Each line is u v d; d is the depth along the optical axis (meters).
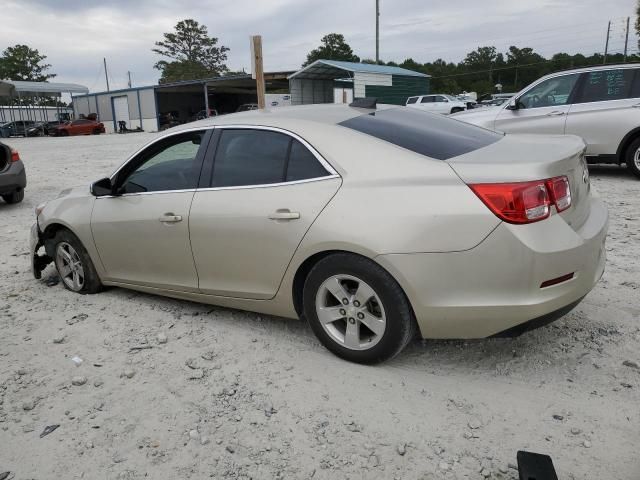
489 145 3.41
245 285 3.65
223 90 50.66
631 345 3.45
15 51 82.12
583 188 3.30
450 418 2.82
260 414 2.93
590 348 3.43
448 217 2.83
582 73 9.12
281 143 3.47
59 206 4.73
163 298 4.63
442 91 86.31
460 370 3.27
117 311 4.39
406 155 3.09
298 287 3.47
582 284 2.97
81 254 4.66
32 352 3.77
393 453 2.59
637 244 5.52
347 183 3.15
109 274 4.54
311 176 3.30
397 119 3.70
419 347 3.55
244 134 3.66
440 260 2.86
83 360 3.62
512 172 2.80
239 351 3.63
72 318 4.31
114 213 4.25
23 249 6.63
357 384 3.15
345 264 3.12
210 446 2.70
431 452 2.59
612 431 2.66
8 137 42.22
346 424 2.81
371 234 2.98
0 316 4.44
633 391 2.97
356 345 3.27
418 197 2.92
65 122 43.56
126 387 3.26
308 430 2.78
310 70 31.56
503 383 3.11
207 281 3.86
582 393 2.98
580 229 3.09
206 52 92.25
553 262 2.78
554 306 2.86
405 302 3.03
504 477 2.41
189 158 3.88
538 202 2.79
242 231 3.50
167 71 89.31
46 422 2.96
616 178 9.33
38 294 4.93
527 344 3.53
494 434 2.69
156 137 4.10
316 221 3.17
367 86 30.45
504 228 2.76
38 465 2.63
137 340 3.86
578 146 3.26
